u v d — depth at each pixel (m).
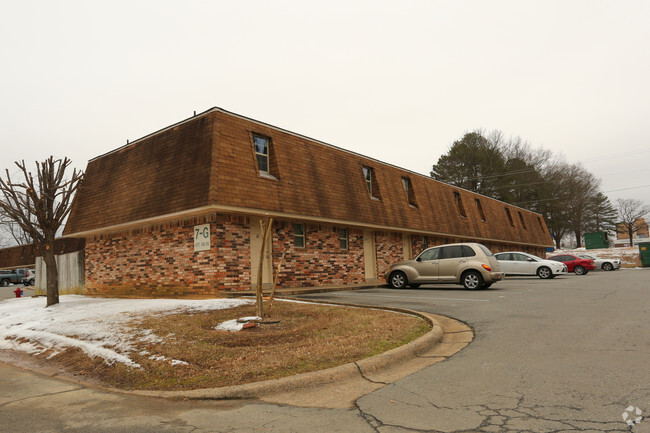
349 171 20.30
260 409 4.74
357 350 6.61
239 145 15.27
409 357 6.59
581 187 64.38
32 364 7.77
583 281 19.23
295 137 17.94
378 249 22.23
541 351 6.36
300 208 16.61
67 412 4.93
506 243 36.41
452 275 16.44
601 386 4.71
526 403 4.34
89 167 20.33
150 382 5.99
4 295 25.97
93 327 9.16
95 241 19.78
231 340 7.49
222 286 14.45
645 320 8.31
